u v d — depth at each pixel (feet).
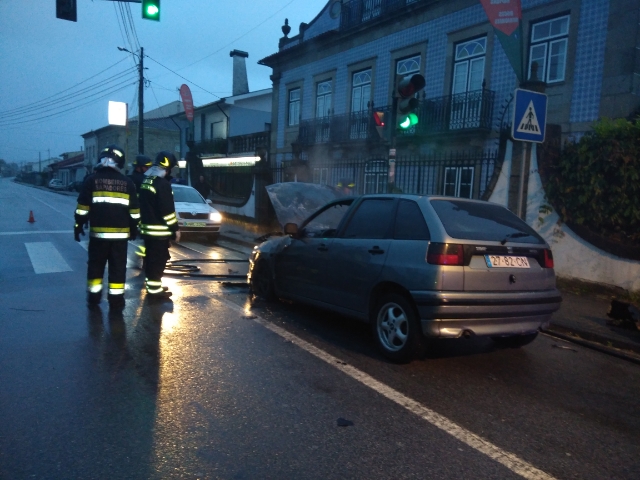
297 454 10.88
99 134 189.26
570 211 29.71
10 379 14.23
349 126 61.77
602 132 27.96
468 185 48.08
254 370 15.53
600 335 20.81
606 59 38.19
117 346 17.15
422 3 53.21
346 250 18.74
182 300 23.93
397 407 13.42
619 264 27.86
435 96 52.42
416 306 15.83
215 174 79.66
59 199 115.96
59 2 34.83
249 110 105.09
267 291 24.22
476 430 12.35
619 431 12.78
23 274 28.48
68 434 11.36
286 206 34.01
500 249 16.34
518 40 33.94
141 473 9.98
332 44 66.85
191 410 12.72
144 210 23.53
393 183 32.04
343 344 18.45
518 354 18.80
